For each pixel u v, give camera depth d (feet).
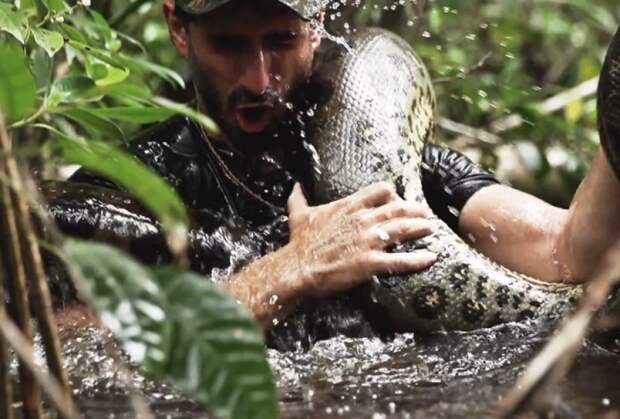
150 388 15.44
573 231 20.58
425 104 24.22
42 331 9.93
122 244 19.03
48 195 19.17
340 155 21.80
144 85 26.08
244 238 20.98
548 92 35.14
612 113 17.88
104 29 21.90
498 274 20.38
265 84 20.70
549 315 19.89
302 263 19.92
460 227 22.75
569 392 14.89
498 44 32.55
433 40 31.30
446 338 19.44
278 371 16.96
